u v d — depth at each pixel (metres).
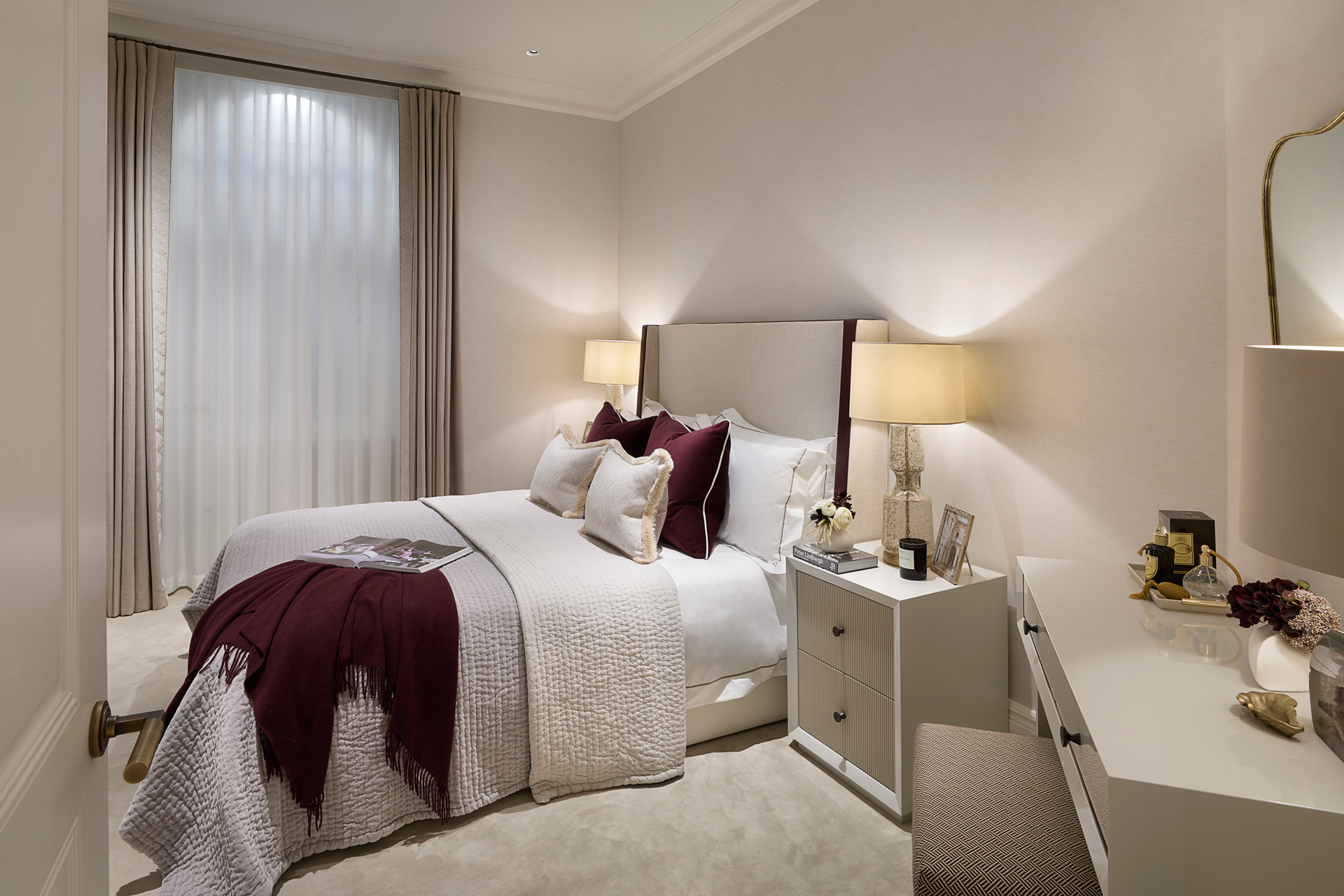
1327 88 1.34
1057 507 2.28
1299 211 1.32
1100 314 2.14
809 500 2.70
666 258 4.31
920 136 2.69
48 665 0.64
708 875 1.88
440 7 3.50
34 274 0.60
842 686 2.31
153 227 3.66
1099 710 1.10
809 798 2.22
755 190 3.54
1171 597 1.53
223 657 1.85
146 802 1.70
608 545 2.69
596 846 1.99
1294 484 0.88
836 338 2.91
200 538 3.94
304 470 4.13
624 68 4.21
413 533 2.93
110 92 3.51
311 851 1.89
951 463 2.62
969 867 1.17
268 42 3.84
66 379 0.68
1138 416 2.05
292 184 4.04
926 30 2.65
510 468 4.65
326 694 1.86
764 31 3.45
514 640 2.13
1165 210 1.98
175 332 3.84
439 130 4.21
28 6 0.58
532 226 4.61
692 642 2.38
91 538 0.76
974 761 1.46
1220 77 1.84
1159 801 0.92
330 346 4.15
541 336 4.68
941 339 2.64
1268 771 0.95
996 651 2.34
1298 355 0.88
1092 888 1.13
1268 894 0.91
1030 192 2.32
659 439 3.08
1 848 0.53
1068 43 2.20
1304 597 1.21
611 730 2.22
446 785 2.00
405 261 4.21
